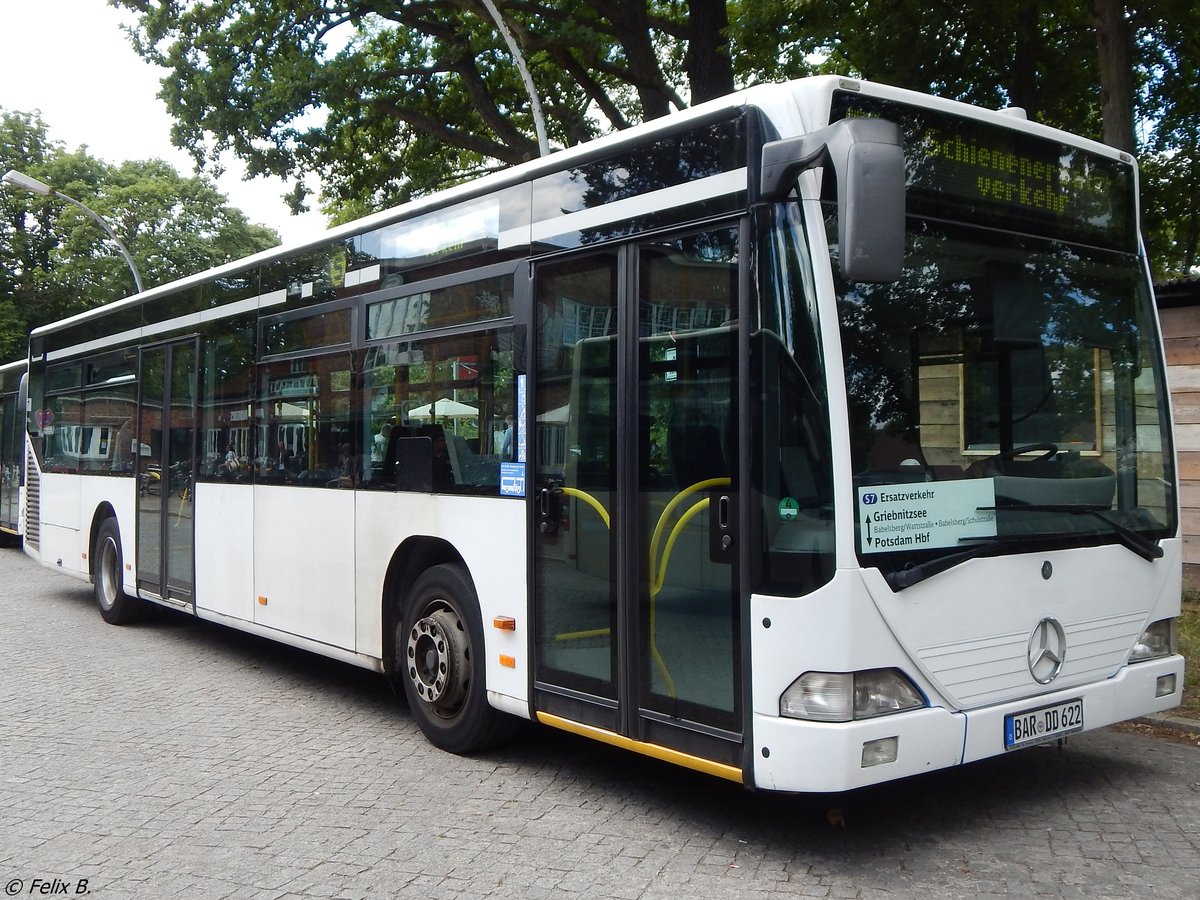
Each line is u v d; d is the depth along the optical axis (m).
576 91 21.73
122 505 10.75
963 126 4.79
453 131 19.86
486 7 15.54
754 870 4.49
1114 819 5.03
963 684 4.46
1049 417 4.94
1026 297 4.93
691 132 4.77
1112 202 5.38
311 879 4.50
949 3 12.15
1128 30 9.37
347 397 7.21
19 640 10.34
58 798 5.61
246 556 8.38
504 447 5.81
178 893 4.38
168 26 19.12
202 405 9.19
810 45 13.18
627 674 4.96
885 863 4.54
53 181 44.56
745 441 4.40
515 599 5.71
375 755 6.34
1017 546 4.66
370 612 6.93
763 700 4.30
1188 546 9.71
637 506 4.94
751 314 4.41
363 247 7.16
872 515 4.25
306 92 18.12
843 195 3.92
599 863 4.61
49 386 13.08
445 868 4.59
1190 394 9.72
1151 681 5.16
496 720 6.11
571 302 5.41
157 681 8.47
